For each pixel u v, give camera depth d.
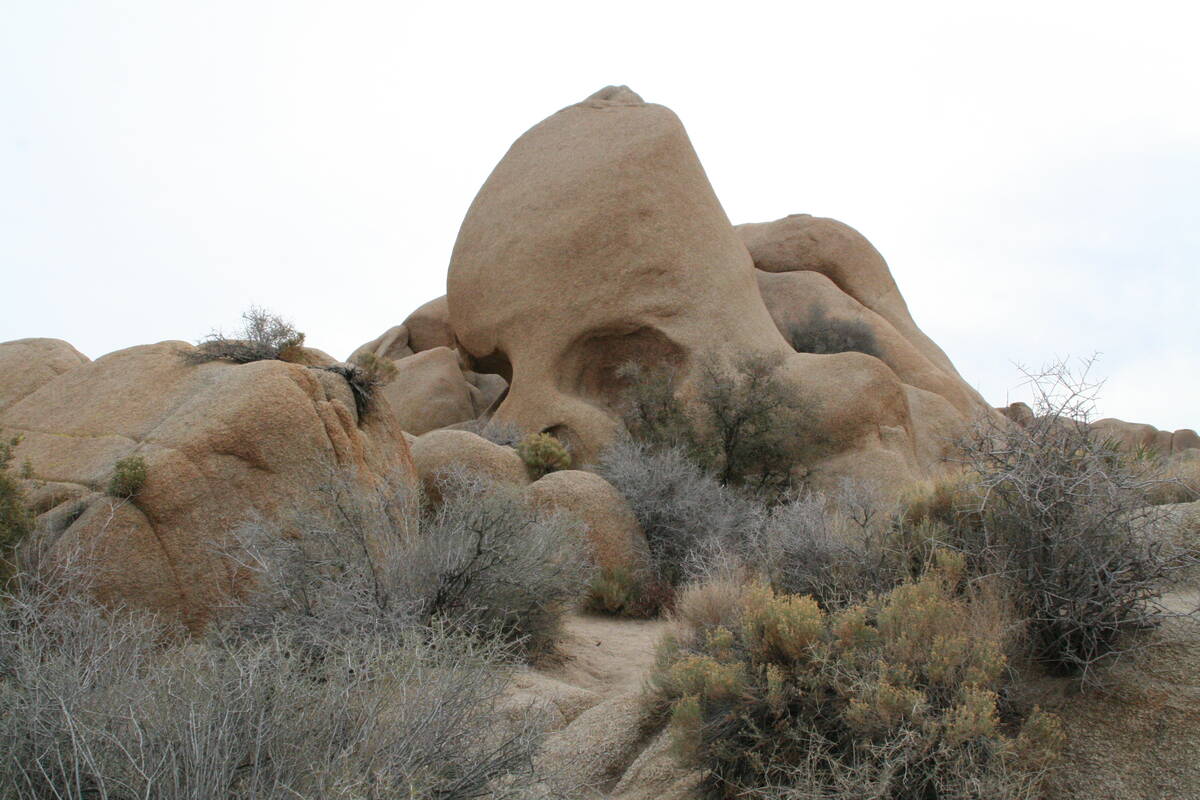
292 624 5.72
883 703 3.89
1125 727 3.83
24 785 3.12
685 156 19.52
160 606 6.58
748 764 4.28
